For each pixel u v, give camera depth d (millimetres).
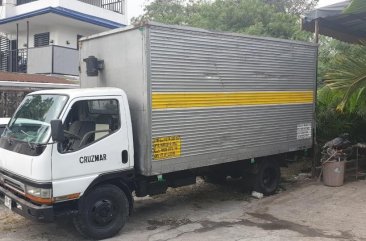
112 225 6363
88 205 6094
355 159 10367
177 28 6781
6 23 19078
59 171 5750
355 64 8438
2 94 11953
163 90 6633
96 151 6109
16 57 19078
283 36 21609
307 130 9531
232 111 7758
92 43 7520
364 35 12602
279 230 6648
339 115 11047
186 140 6996
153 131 6523
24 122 6441
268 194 8914
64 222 7105
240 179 9258
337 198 8305
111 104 6379
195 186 9766
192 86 7066
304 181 9969
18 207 6082
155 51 6504
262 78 8336
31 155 5789
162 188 7152
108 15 21844
